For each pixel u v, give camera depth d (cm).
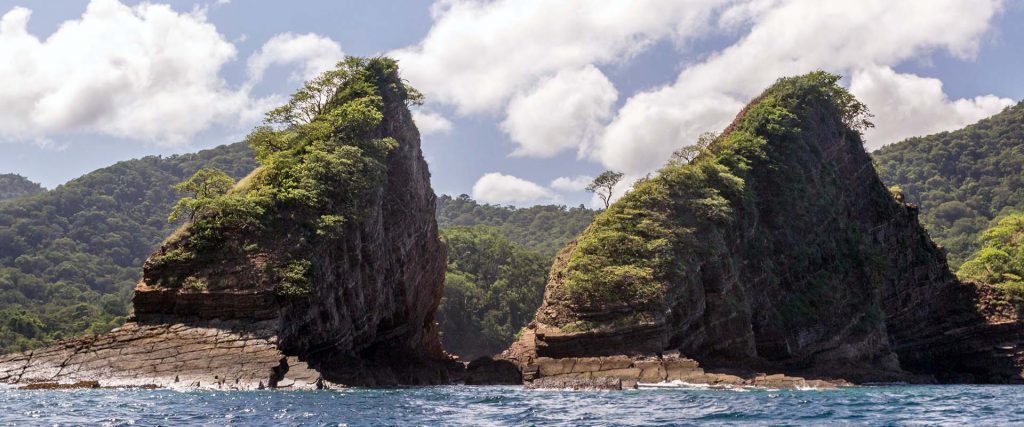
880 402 5112
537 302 18662
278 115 8944
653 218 9088
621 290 8294
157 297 6512
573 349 8144
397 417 4088
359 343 7900
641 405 4769
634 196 9375
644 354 7962
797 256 10269
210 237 6806
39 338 14750
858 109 11850
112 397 4891
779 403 4938
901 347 11150
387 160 8975
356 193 7738
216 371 5919
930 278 11425
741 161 10288
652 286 8288
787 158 10688
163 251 6800
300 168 7631
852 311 10406
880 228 11512
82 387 5628
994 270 11756
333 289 7300
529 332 9381
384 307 8481
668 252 8662
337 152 7900
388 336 8706
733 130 11038
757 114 10881
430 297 10419
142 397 4897
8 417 3872
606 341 8081
